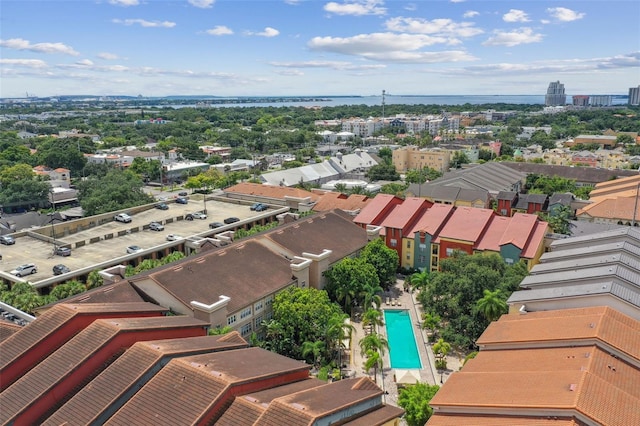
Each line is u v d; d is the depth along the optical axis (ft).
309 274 303.27
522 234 339.36
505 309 253.65
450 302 272.51
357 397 157.17
